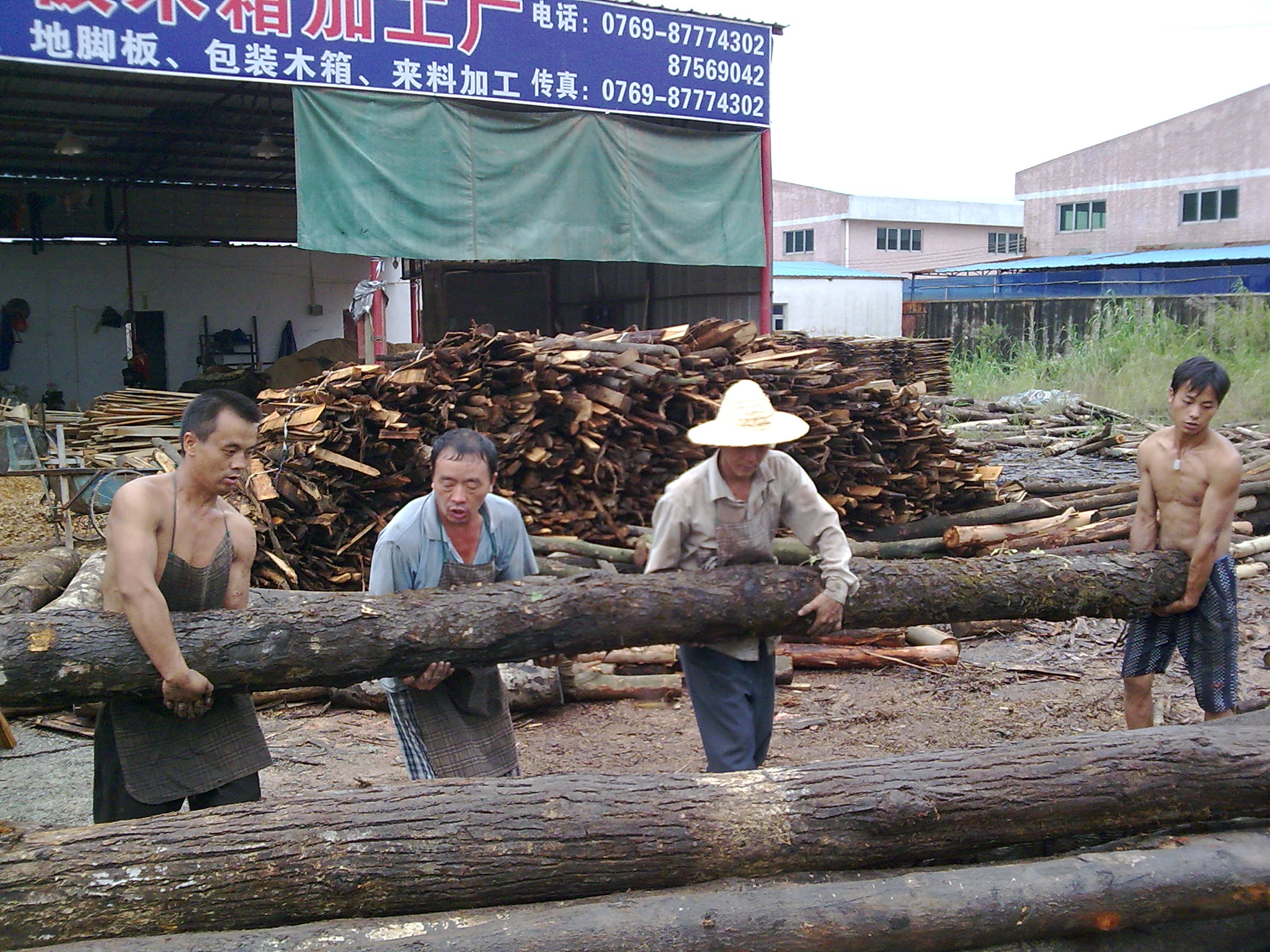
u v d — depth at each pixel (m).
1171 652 4.52
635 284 16.34
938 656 6.50
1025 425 15.99
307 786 4.58
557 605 3.54
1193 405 4.29
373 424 7.05
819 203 40.44
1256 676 6.20
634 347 7.74
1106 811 3.25
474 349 7.28
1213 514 4.25
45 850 2.69
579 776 3.12
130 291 18.61
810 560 3.89
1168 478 4.44
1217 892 3.04
